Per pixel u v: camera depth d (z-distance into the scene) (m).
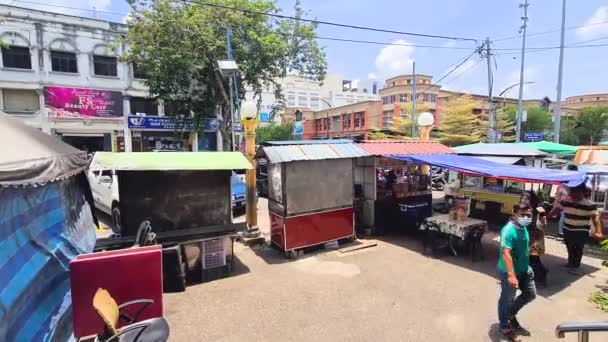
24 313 3.04
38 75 19.98
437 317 4.42
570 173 5.84
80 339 3.70
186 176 6.02
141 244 4.82
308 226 7.04
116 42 21.14
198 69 18.14
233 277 5.88
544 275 5.45
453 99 35.22
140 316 3.78
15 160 3.05
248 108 7.80
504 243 3.83
